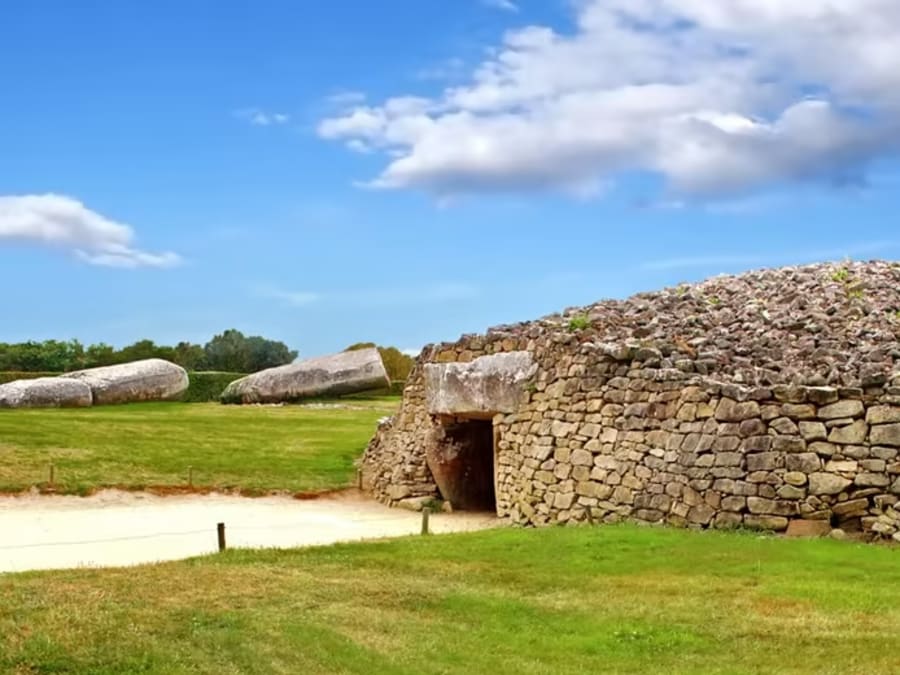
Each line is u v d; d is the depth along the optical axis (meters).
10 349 64.50
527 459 19.92
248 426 33.62
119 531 18.75
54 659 9.32
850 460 14.48
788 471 14.85
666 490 16.31
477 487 23.45
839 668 9.16
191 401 48.91
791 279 22.14
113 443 27.91
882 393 14.45
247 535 18.48
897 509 14.02
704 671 9.23
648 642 10.08
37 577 12.83
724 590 11.89
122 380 45.38
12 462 24.44
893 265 22.92
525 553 14.57
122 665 9.27
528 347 20.78
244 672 9.25
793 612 10.88
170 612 10.90
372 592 12.20
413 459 23.78
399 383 53.41
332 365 47.66
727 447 15.52
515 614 11.23
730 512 15.32
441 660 9.67
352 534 18.73
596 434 17.95
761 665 9.34
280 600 11.70
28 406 41.78
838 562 12.88
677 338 18.72
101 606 11.02
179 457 26.80
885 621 10.50
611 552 14.16
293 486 25.09
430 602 11.80
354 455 28.66
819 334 18.33
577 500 18.17
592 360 18.31
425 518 17.56
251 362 73.06
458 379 22.19
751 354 17.83
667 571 13.02
